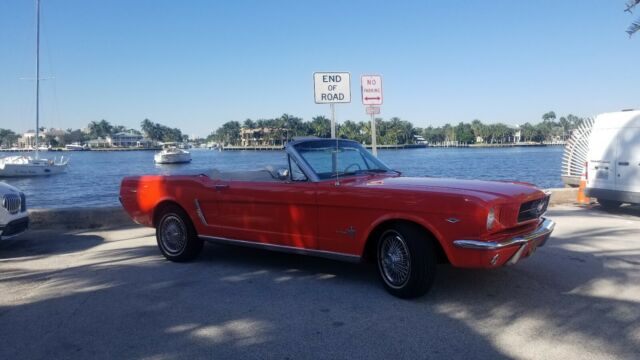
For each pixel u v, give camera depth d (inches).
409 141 6245.1
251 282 228.4
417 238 193.0
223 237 251.3
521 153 4224.9
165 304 201.2
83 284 231.1
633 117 406.6
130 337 169.9
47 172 2182.6
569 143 547.2
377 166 257.1
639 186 400.8
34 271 256.1
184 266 260.2
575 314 182.9
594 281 221.6
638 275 230.4
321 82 401.1
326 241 217.5
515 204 189.8
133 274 246.4
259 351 157.2
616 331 167.3
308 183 223.6
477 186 204.7
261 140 4451.3
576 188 512.1
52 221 380.8
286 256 276.4
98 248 311.0
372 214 202.5
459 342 160.7
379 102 418.9
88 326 180.1
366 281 225.9
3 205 293.0
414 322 177.2
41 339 169.6
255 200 237.1
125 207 287.4
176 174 275.7
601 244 295.1
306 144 238.4
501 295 203.9
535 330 169.0
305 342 163.0
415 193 192.9
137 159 4544.8
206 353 156.5
